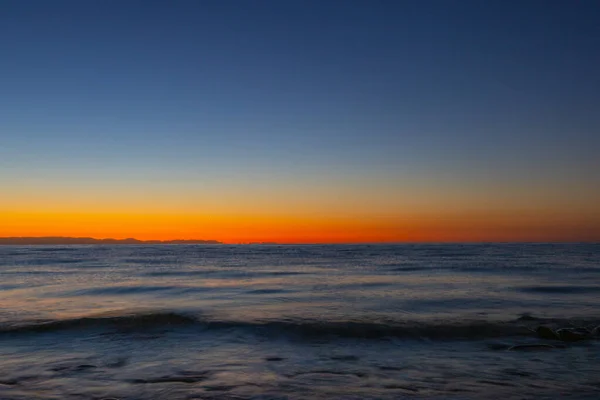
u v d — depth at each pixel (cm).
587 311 1728
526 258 6956
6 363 1002
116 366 977
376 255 8919
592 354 1102
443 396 770
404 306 1866
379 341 1252
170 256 9094
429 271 4047
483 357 1079
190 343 1220
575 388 822
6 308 1816
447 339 1273
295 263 5975
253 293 2369
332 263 5869
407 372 938
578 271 3919
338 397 761
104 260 7100
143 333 1337
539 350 1144
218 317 1556
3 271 4344
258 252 12219
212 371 937
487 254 9019
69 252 12406
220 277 3528
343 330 1359
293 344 1219
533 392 797
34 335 1309
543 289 2484
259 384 838
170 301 2042
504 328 1374
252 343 1226
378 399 751
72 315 1619
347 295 2259
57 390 796
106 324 1429
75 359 1041
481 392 796
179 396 760
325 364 1006
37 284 2909
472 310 1756
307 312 1692
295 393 782
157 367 969
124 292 2430
